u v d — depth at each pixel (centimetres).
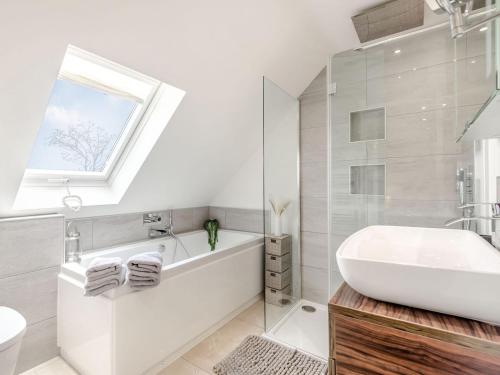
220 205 338
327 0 166
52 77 136
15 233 167
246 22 169
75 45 132
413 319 70
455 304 68
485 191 146
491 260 81
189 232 317
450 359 64
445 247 112
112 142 223
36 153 188
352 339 77
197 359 179
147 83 192
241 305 247
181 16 146
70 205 205
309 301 264
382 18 178
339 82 209
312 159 259
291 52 211
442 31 171
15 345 125
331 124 214
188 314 189
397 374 70
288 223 253
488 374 60
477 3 107
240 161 306
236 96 222
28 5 109
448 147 174
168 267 177
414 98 183
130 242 260
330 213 216
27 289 171
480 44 154
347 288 92
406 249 116
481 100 156
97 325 150
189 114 208
